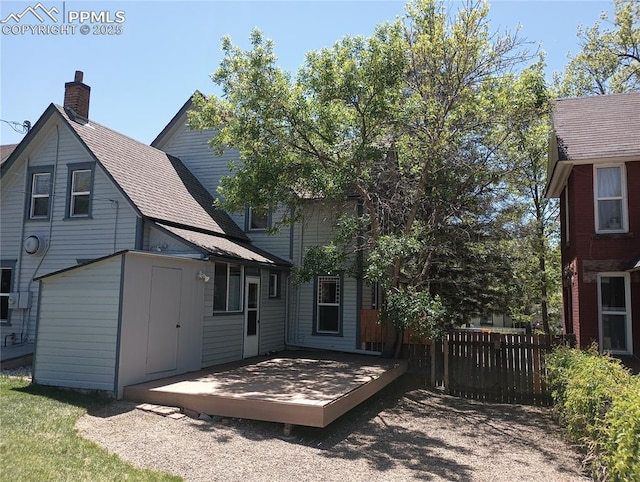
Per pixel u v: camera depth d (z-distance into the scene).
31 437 6.06
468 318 19.19
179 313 10.70
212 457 6.12
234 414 7.86
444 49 12.91
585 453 7.29
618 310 11.96
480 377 11.83
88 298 9.17
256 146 12.59
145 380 9.48
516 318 22.44
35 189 14.68
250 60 11.80
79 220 13.70
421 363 13.04
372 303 16.62
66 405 7.89
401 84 12.45
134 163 14.74
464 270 17.59
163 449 6.26
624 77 23.27
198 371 11.05
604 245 11.99
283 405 7.50
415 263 14.62
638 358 11.42
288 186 13.08
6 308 14.79
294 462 6.18
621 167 12.19
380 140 13.39
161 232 12.63
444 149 12.75
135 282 9.27
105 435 6.62
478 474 6.22
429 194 14.23
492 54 13.15
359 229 13.22
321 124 12.21
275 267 15.12
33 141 14.45
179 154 18.84
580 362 7.60
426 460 6.71
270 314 15.82
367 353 15.80
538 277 21.58
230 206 13.12
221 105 12.84
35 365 9.44
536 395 11.34
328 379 10.08
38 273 14.18
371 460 6.54
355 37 12.04
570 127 13.49
